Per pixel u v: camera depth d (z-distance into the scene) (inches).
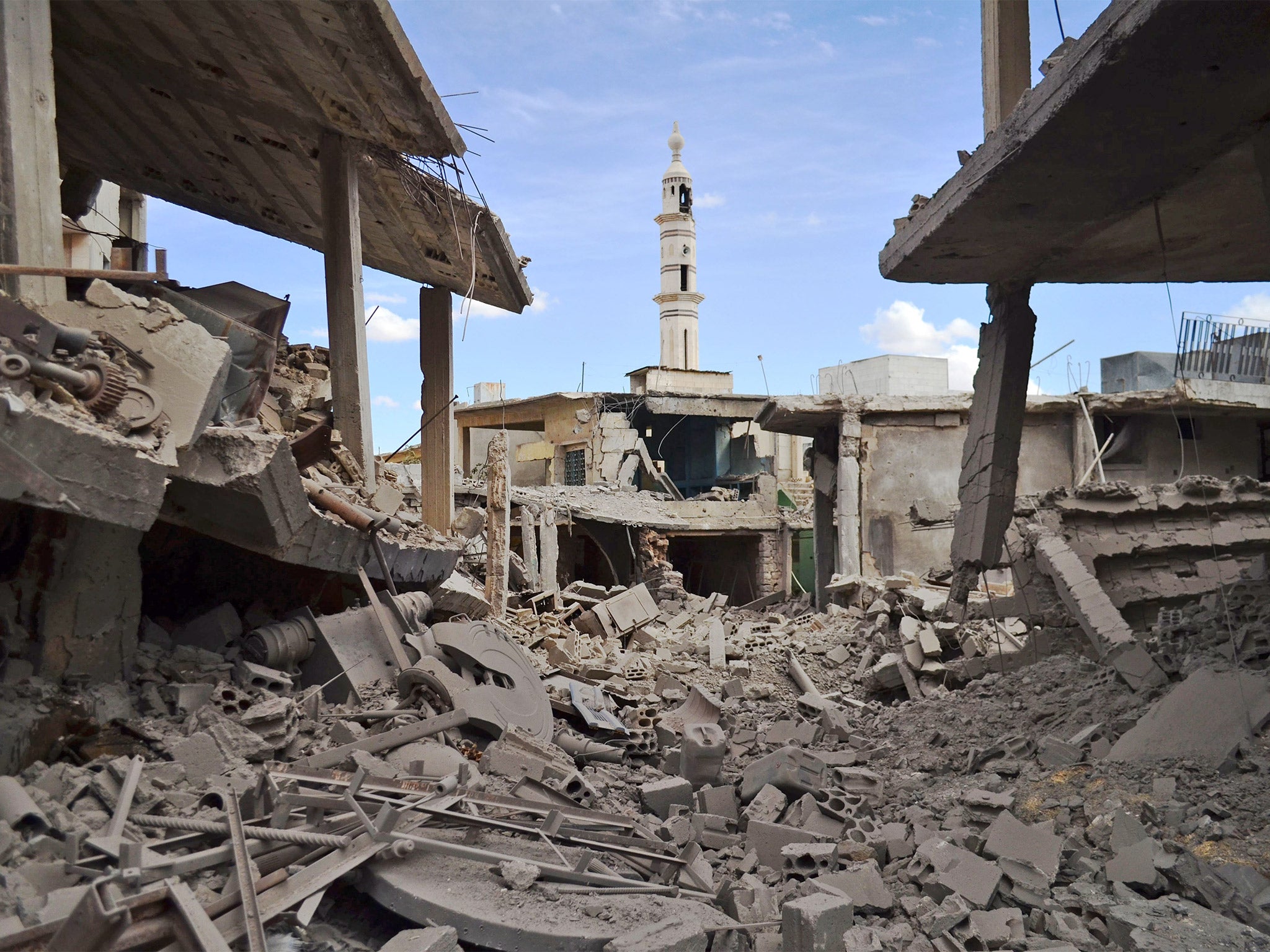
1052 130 279.7
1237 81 250.8
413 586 420.2
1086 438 935.0
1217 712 275.4
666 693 498.6
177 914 125.1
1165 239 400.2
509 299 630.5
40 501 165.2
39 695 182.1
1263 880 206.5
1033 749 328.5
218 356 219.5
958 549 474.6
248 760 212.8
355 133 406.0
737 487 1348.4
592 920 166.2
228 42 353.4
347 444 416.8
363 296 426.0
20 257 222.1
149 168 510.0
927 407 906.7
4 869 134.4
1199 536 513.7
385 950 145.0
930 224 377.7
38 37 230.2
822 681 598.2
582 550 1143.0
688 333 2625.5
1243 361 684.1
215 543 316.5
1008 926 200.1
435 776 233.6
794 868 233.3
